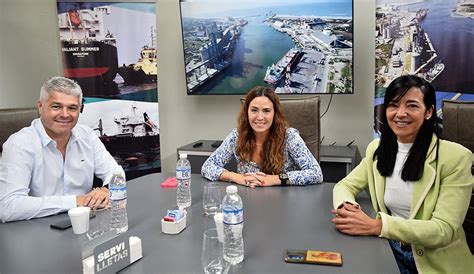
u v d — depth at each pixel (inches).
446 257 53.9
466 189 54.9
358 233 51.3
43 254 47.5
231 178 79.2
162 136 156.3
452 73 116.0
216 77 137.8
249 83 135.7
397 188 60.3
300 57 129.3
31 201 60.4
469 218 67.5
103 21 138.8
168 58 150.8
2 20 137.0
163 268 43.3
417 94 56.9
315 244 48.8
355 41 131.5
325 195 69.8
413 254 55.1
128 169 144.5
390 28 118.7
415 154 58.2
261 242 49.8
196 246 49.0
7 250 48.9
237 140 87.4
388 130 61.6
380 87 122.3
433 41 116.0
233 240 45.4
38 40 149.1
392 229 50.5
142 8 138.0
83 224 53.9
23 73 144.1
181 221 54.2
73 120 69.9
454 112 95.2
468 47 113.6
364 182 67.7
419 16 116.0
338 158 117.3
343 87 127.3
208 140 147.4
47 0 150.9
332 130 138.0
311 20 125.6
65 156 74.0
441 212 53.7
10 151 66.4
